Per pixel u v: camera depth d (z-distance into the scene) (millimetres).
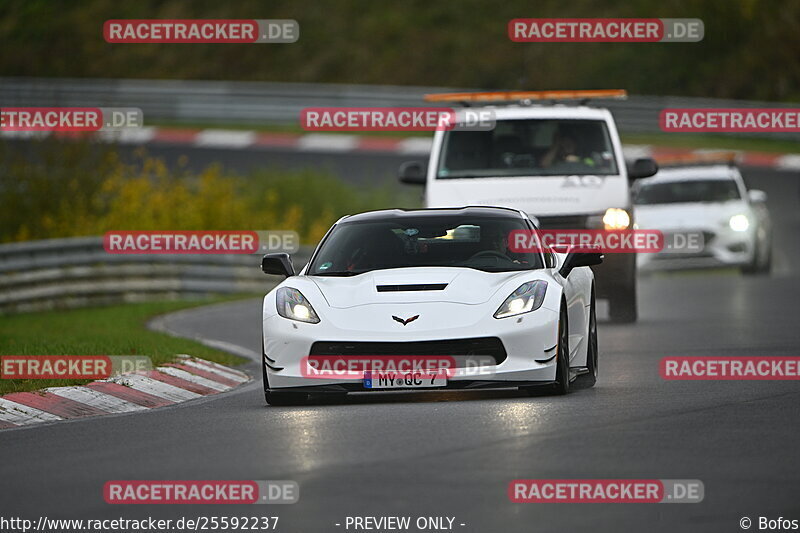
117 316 76312
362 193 130250
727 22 180375
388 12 193625
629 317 63656
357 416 35812
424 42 186750
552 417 34406
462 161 62812
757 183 139625
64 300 82938
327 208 123750
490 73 180250
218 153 148125
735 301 74250
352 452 29734
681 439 30750
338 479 26688
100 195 102750
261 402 40906
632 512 23641
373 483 26188
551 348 38250
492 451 29375
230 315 77250
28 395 40500
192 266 91375
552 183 61656
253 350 58594
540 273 39938
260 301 87562
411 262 41188
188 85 165875
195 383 45969
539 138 63094
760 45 179375
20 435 34938
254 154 148000
